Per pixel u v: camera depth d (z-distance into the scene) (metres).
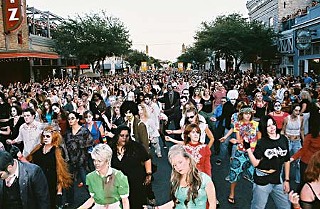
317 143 5.73
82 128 7.00
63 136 7.08
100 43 41.88
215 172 8.57
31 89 18.39
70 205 6.77
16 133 8.00
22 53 31.45
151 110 9.83
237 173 6.58
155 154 10.34
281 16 40.38
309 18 30.58
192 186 3.62
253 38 39.47
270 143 5.11
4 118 9.77
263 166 5.14
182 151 3.63
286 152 5.16
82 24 42.22
